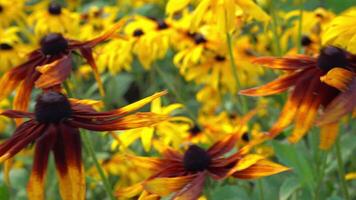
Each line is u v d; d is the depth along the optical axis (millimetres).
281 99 929
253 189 896
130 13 1545
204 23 1133
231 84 1140
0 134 1336
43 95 607
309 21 1086
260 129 1108
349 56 640
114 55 1160
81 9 1679
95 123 592
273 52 1105
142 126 576
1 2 1439
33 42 1376
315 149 794
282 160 775
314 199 752
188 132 1008
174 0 837
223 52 1128
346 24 696
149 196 589
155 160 638
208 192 597
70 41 721
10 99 1118
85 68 1354
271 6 923
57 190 1051
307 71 620
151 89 1374
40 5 1492
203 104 1281
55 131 588
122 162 1083
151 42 1143
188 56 1120
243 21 850
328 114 548
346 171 1006
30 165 1243
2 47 1271
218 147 629
